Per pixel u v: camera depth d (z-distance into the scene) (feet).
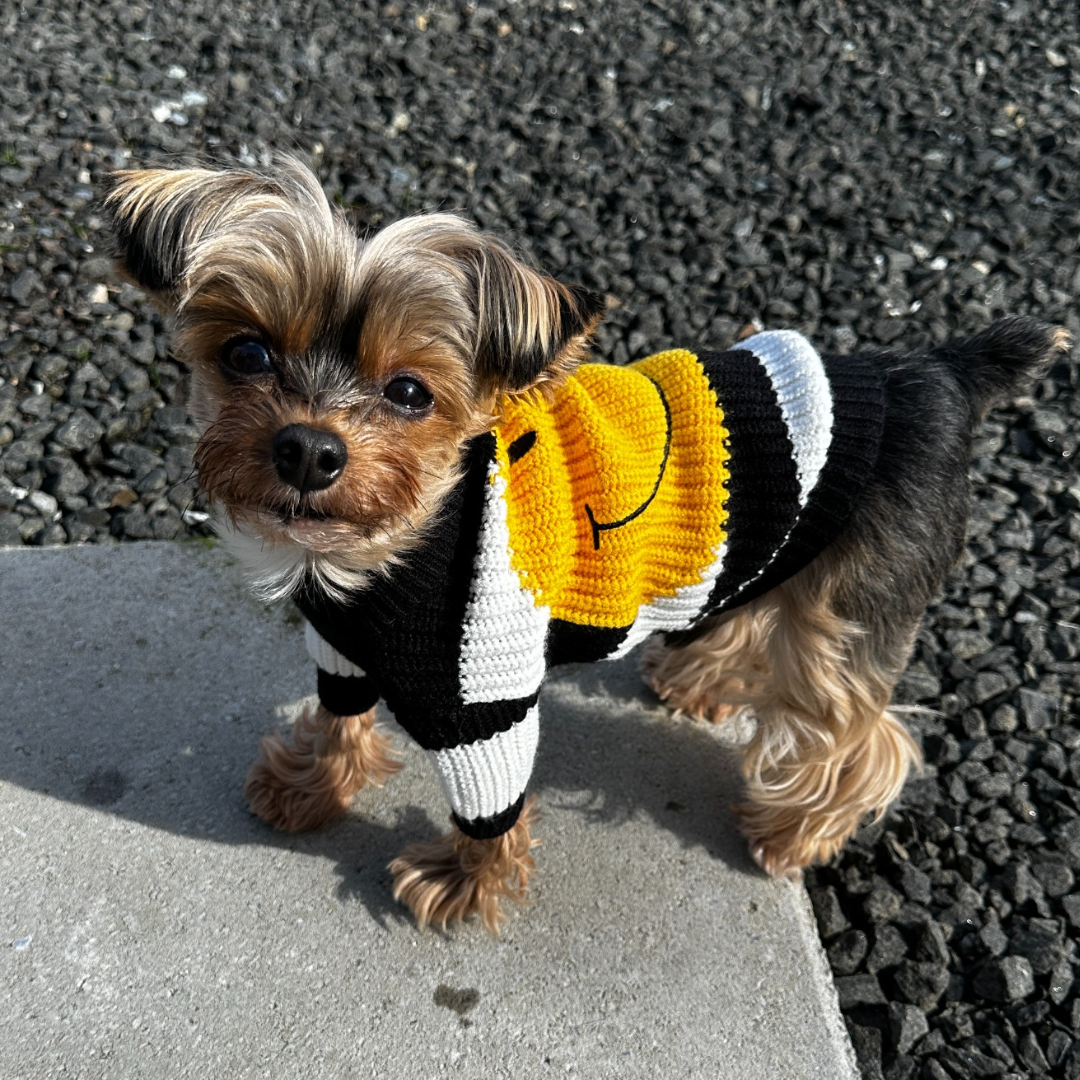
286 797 1.43
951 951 1.40
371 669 1.13
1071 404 2.16
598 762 1.58
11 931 1.29
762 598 1.39
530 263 1.16
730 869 1.45
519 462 1.12
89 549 1.78
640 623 1.23
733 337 2.26
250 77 2.75
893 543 1.26
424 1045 1.24
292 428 0.99
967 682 1.72
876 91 2.99
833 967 1.38
